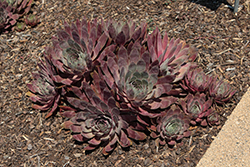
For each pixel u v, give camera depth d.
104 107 1.00
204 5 1.22
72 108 1.04
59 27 1.22
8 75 1.15
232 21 1.18
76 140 1.04
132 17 1.22
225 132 1.03
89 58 1.00
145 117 1.03
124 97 1.01
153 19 1.21
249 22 1.18
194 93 1.06
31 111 1.09
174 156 1.02
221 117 1.05
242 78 1.09
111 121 1.00
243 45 1.14
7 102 1.10
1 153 1.04
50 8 1.27
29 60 1.17
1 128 1.07
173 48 1.04
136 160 1.02
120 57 1.01
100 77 1.03
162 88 1.02
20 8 1.24
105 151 1.01
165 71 1.03
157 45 1.06
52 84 1.05
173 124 1.01
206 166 1.00
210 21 1.19
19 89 1.12
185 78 1.05
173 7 1.23
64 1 1.29
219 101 1.06
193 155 1.01
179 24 1.19
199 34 1.17
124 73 1.00
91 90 1.00
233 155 1.00
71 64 1.02
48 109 1.09
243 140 1.02
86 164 1.01
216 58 1.12
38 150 1.03
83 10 1.25
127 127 1.00
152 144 1.03
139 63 1.01
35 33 1.22
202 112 1.04
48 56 1.05
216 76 1.05
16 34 1.23
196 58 1.13
